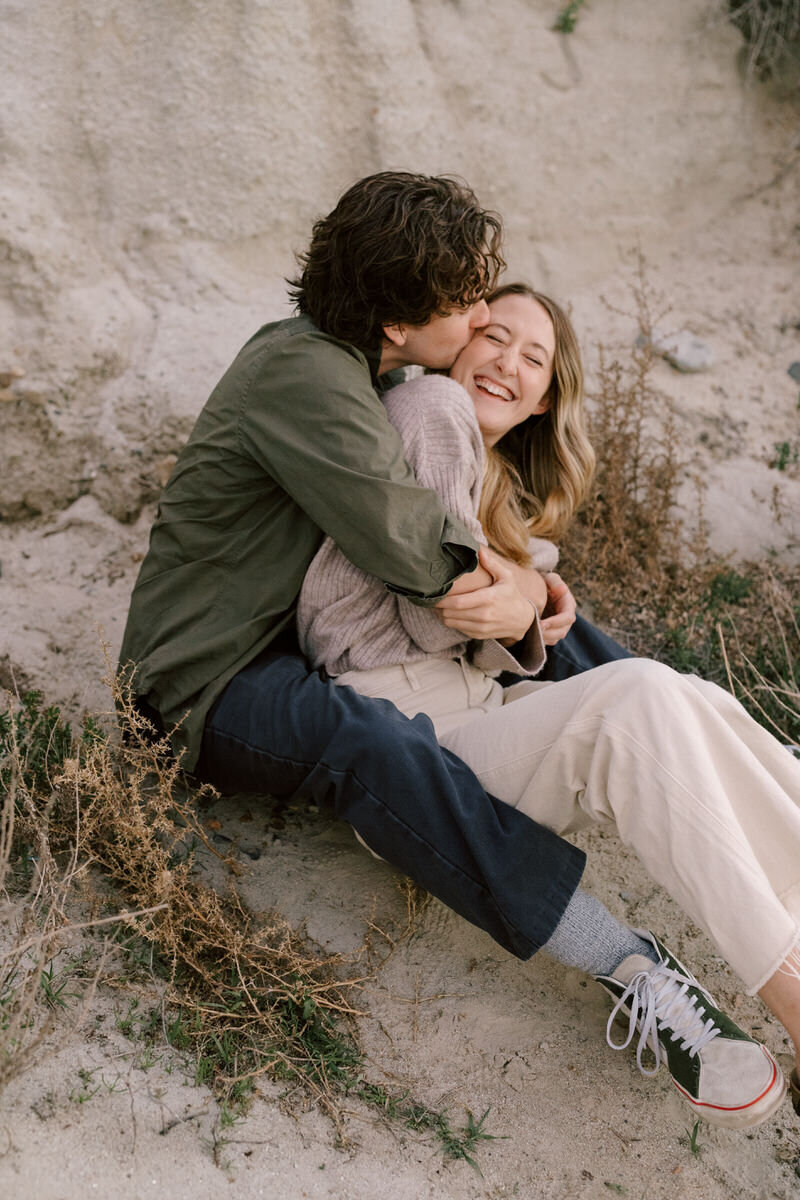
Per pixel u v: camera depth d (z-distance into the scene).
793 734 2.87
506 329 2.42
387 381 2.46
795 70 4.10
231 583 2.20
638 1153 1.86
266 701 2.11
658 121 3.90
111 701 2.67
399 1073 1.94
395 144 3.53
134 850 2.06
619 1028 2.08
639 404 3.27
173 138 3.32
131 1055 1.80
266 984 2.01
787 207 4.07
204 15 3.31
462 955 2.19
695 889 1.79
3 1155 1.55
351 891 2.29
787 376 3.77
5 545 2.96
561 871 1.93
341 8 3.47
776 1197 1.83
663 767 1.82
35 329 3.08
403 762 1.94
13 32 3.25
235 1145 1.71
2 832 1.75
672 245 3.99
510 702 2.28
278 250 3.48
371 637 2.22
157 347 3.20
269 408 2.06
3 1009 1.63
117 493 3.05
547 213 3.79
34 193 3.20
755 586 3.25
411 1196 1.71
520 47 3.74
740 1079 1.79
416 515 1.98
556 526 2.74
